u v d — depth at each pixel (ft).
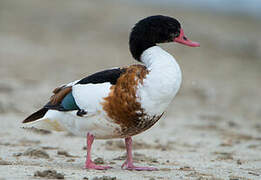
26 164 30.40
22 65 85.56
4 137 41.65
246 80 90.79
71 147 39.19
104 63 93.04
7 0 146.10
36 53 98.63
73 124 29.63
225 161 35.76
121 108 27.73
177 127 52.60
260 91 81.82
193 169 31.48
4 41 106.83
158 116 28.99
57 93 30.25
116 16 135.54
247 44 120.88
